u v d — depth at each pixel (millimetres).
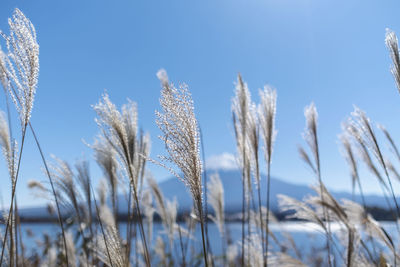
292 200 1196
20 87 812
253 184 1284
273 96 1188
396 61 934
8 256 857
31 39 824
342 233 1144
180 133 724
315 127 1229
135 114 998
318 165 1198
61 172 1130
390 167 1196
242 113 1204
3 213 926
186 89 736
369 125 1056
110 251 844
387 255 1062
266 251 1180
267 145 1188
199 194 717
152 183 1555
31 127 921
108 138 995
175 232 1631
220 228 1553
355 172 1309
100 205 1394
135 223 1138
